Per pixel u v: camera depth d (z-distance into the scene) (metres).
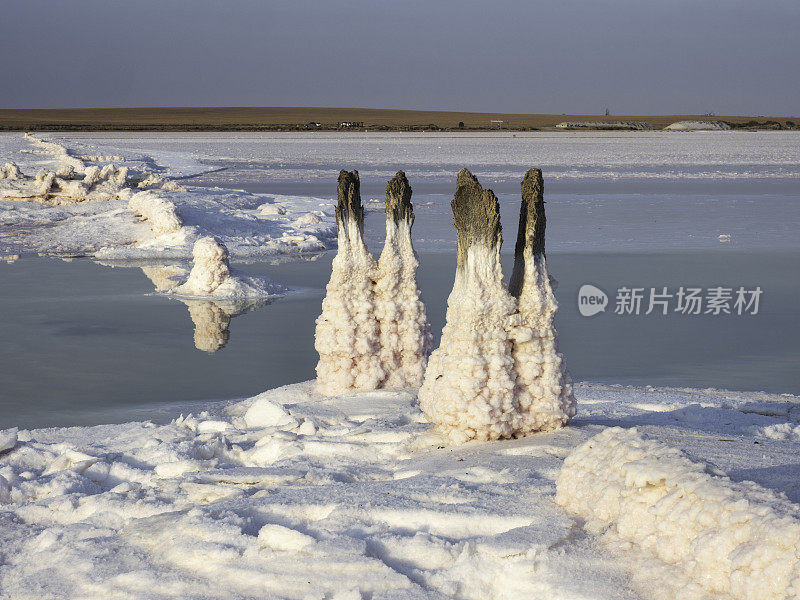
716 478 3.36
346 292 7.68
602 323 12.59
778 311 13.14
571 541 3.58
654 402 7.71
